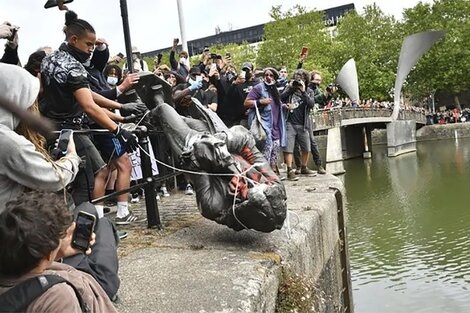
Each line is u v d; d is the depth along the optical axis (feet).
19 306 6.32
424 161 128.77
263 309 12.38
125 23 19.63
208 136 15.81
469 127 181.88
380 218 69.82
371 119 131.85
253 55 200.44
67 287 6.64
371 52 196.54
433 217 68.03
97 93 17.04
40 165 8.66
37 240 6.48
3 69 8.65
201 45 392.27
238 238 16.57
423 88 207.51
